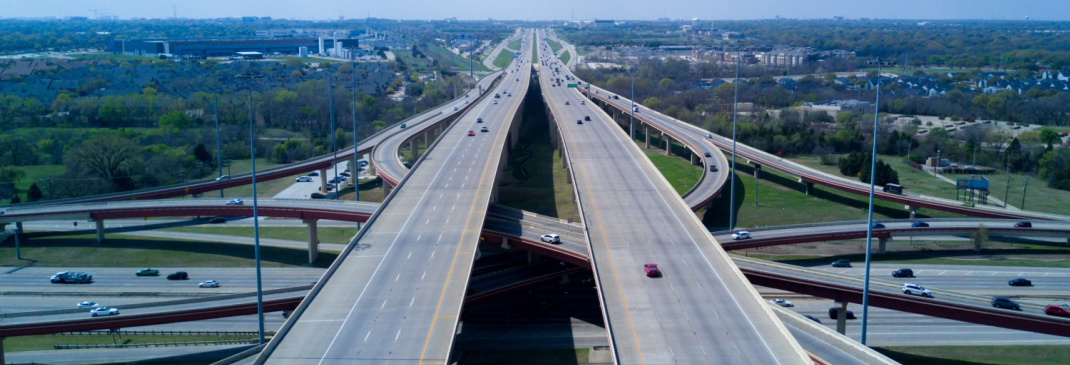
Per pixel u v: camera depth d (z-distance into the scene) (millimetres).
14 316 103000
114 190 194125
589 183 153375
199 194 184875
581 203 135625
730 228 157500
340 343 77062
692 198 166375
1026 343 105688
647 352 74750
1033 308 104500
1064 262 139000
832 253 146500
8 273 134625
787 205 183500
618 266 100375
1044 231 146500
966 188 185750
